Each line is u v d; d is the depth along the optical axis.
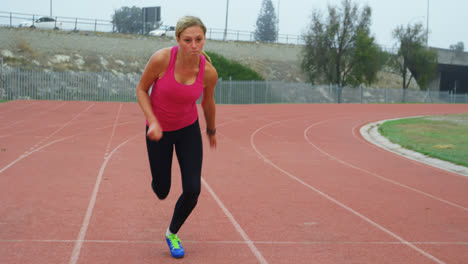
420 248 3.75
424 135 14.02
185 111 3.08
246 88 34.19
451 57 58.00
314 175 7.30
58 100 26.12
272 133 13.67
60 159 7.73
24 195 5.15
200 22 2.80
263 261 3.31
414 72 50.25
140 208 4.77
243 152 9.55
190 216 4.54
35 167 6.92
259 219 4.52
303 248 3.65
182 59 2.85
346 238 3.97
